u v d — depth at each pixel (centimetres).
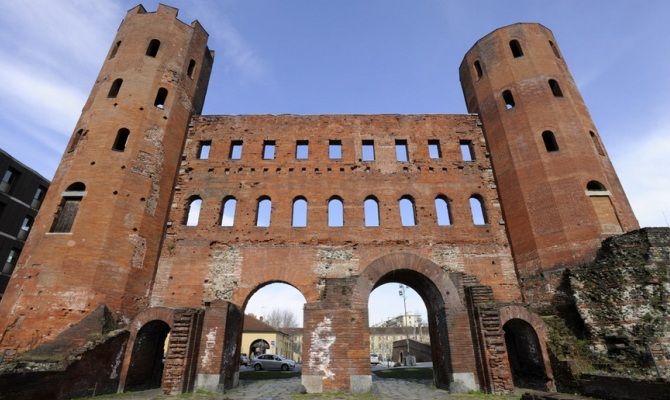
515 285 2106
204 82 2872
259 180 2370
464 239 2214
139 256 2006
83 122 2272
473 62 2797
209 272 2103
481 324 1680
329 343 1764
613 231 1978
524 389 1756
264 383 2164
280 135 2536
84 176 2030
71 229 1914
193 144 2498
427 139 2538
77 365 1421
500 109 2477
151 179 2172
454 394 1597
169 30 2595
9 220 3953
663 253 1633
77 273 1806
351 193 2330
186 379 1620
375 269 1914
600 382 1362
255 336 6019
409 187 2358
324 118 2594
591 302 1722
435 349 1944
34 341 1664
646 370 1487
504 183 2330
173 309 1817
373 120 2592
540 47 2562
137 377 1797
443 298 1820
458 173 2420
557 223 2039
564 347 1664
